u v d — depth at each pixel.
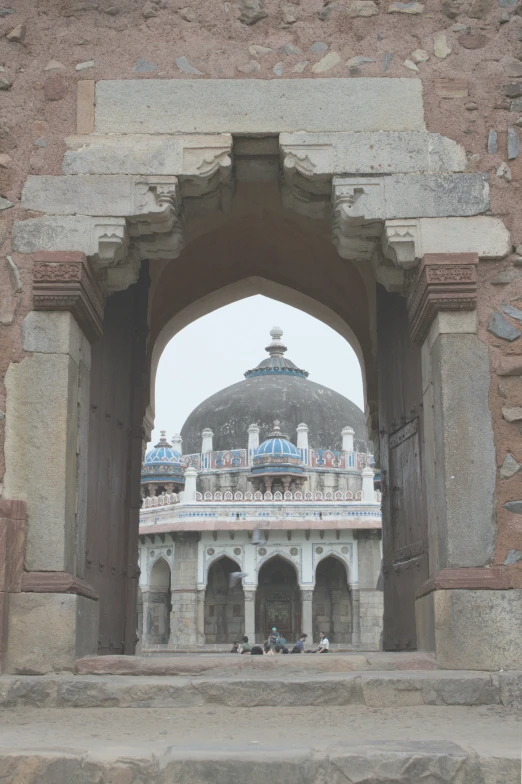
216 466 33.56
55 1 5.01
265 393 35.28
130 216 4.69
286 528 28.28
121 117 4.82
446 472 4.41
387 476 6.51
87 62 4.92
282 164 5.00
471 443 4.44
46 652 4.17
